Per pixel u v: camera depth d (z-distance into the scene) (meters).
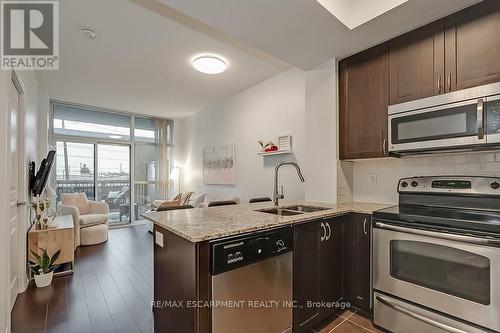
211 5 1.73
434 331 1.61
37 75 3.71
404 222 1.77
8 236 1.75
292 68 3.48
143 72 3.62
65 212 4.15
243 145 4.35
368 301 2.03
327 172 2.61
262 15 1.84
